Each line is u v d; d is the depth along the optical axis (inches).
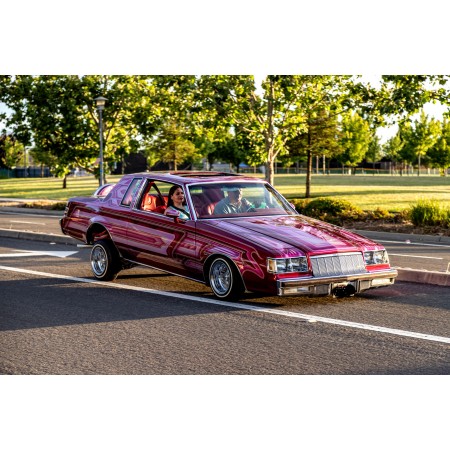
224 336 292.0
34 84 1332.4
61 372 245.6
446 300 362.3
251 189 401.4
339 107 1103.6
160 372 244.4
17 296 384.2
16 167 4810.5
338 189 1980.8
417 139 3481.8
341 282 341.4
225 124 1130.7
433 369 243.4
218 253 355.6
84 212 446.3
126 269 475.8
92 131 1327.5
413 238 729.0
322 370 244.4
